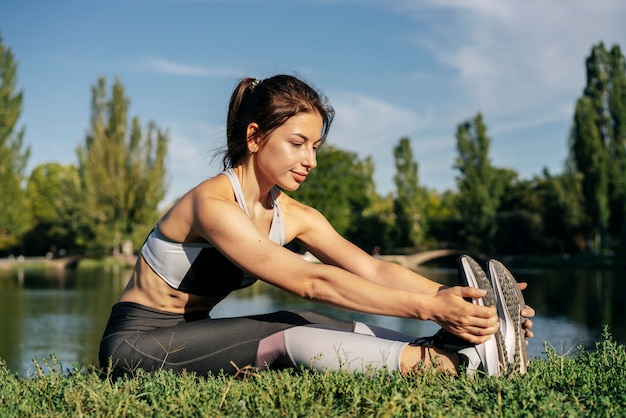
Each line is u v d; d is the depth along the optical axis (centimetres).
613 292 2562
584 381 207
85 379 222
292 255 216
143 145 5838
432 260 6856
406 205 6806
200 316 242
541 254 6216
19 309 2006
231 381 205
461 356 210
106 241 5903
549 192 6228
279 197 249
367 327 244
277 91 224
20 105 5334
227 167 241
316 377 207
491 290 209
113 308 243
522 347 214
